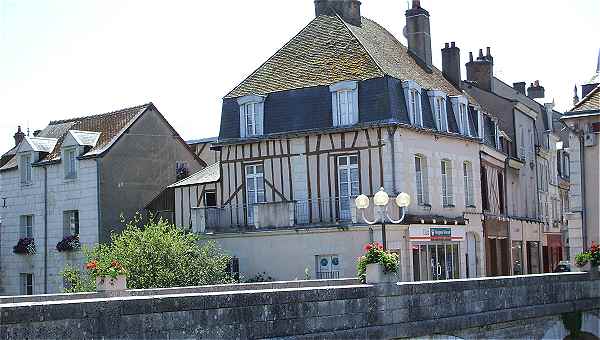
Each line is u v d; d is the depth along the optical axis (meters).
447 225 25.64
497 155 30.80
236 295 9.38
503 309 14.73
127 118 29.55
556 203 40.56
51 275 29.22
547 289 16.28
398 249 23.08
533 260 34.94
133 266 21.08
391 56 26.41
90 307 7.87
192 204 27.16
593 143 20.20
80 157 28.39
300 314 10.27
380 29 28.98
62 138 30.92
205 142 35.69
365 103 23.73
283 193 24.89
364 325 11.45
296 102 24.83
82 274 25.78
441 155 26.00
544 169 38.50
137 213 25.53
